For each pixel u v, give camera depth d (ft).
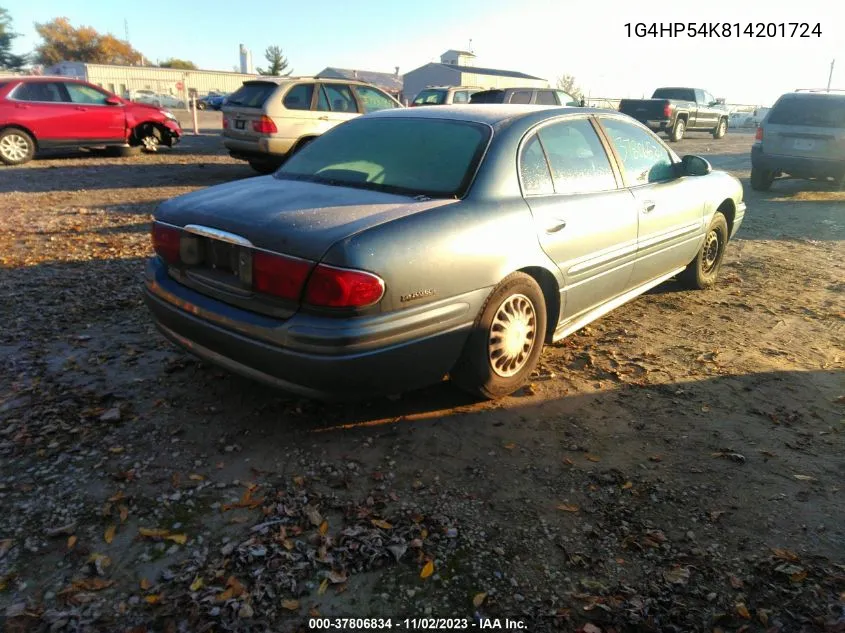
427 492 9.52
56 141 45.11
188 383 12.48
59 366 13.01
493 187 11.41
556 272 12.42
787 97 38.47
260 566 7.98
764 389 13.03
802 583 7.96
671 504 9.40
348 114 39.01
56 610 7.27
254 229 9.82
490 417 11.69
